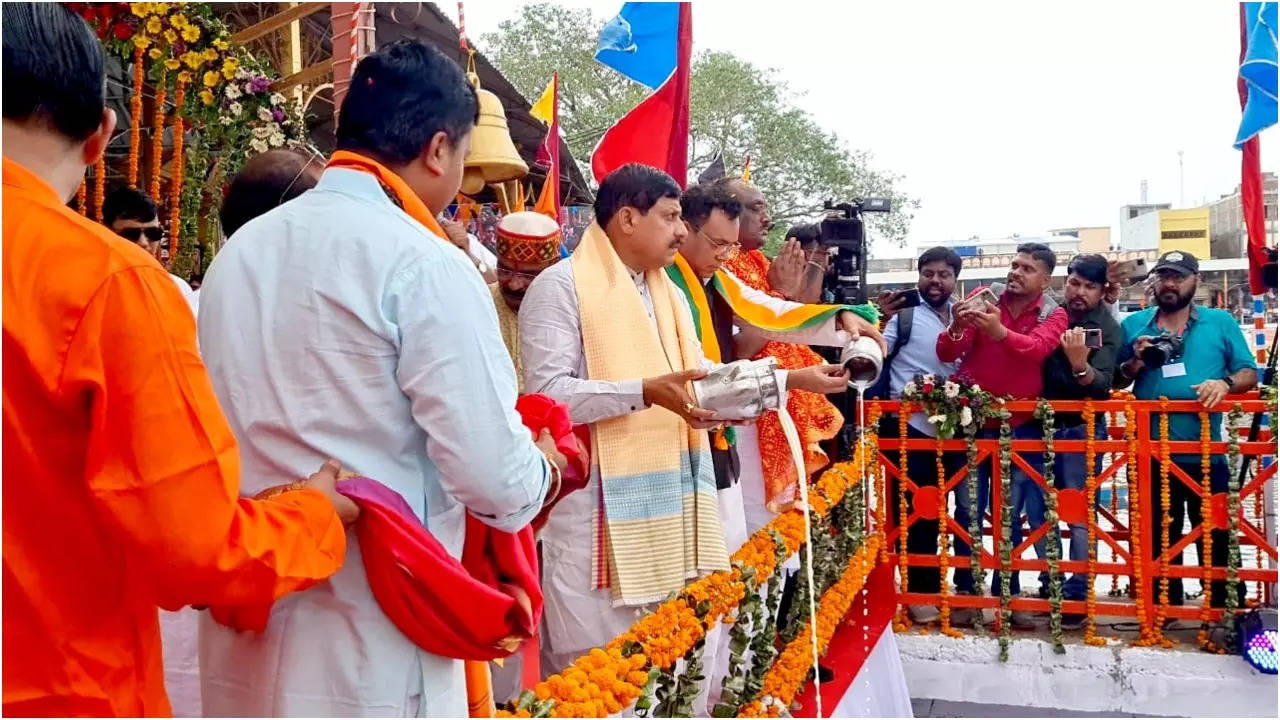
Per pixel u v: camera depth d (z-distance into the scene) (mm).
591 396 2523
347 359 1546
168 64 3557
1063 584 5422
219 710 1646
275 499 1436
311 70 4121
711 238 3229
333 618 1550
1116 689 5047
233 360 1595
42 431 1234
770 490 3725
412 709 1606
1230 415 5004
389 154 1669
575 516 2625
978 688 5242
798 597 3760
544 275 2713
